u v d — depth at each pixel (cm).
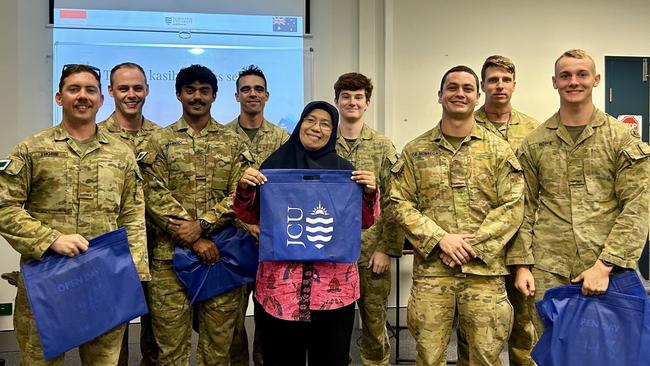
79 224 191
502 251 205
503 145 211
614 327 186
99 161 196
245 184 188
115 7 357
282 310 190
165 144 231
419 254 209
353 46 385
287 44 377
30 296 175
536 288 211
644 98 405
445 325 204
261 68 375
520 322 241
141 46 361
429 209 210
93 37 355
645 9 405
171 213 222
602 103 405
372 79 382
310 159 200
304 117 201
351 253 190
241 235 229
